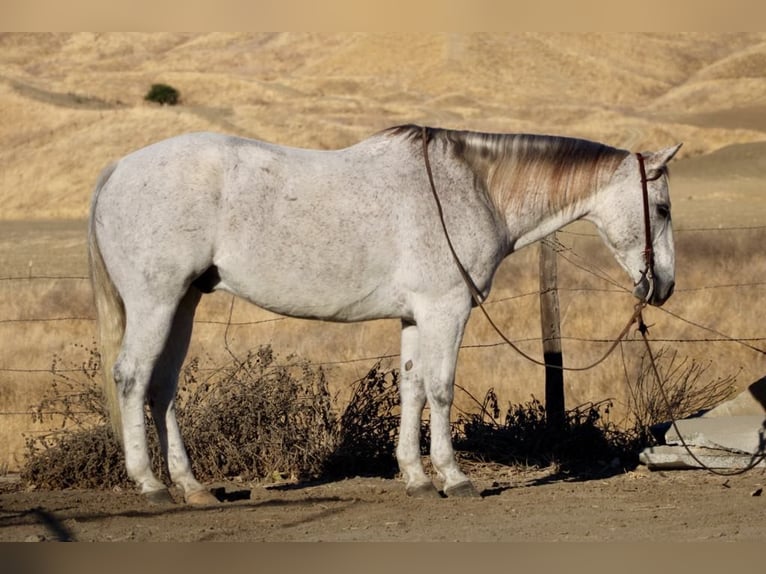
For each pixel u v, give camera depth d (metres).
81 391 10.32
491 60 119.75
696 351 13.72
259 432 9.51
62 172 59.53
